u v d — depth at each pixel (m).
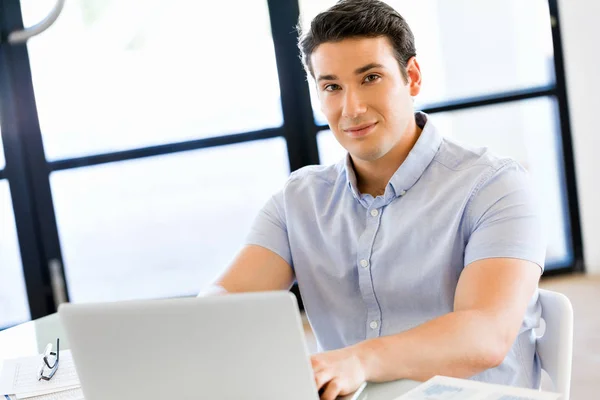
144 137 3.93
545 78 3.94
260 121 3.92
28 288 3.96
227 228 4.04
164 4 3.85
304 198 1.62
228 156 3.97
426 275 1.44
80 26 3.85
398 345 1.13
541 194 4.06
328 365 1.05
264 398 0.90
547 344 1.38
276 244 1.64
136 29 3.87
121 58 3.88
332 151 3.92
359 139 1.44
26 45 3.80
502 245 1.32
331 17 1.41
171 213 4.03
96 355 0.96
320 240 1.59
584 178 3.94
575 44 3.84
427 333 1.17
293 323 0.85
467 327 1.19
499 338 1.21
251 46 3.86
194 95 3.91
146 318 0.91
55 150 3.91
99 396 1.00
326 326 1.60
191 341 0.90
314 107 3.86
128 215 4.01
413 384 1.08
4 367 1.42
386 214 1.50
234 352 0.89
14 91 3.81
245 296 0.85
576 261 4.05
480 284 1.29
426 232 1.44
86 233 4.00
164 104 3.91
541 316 1.40
